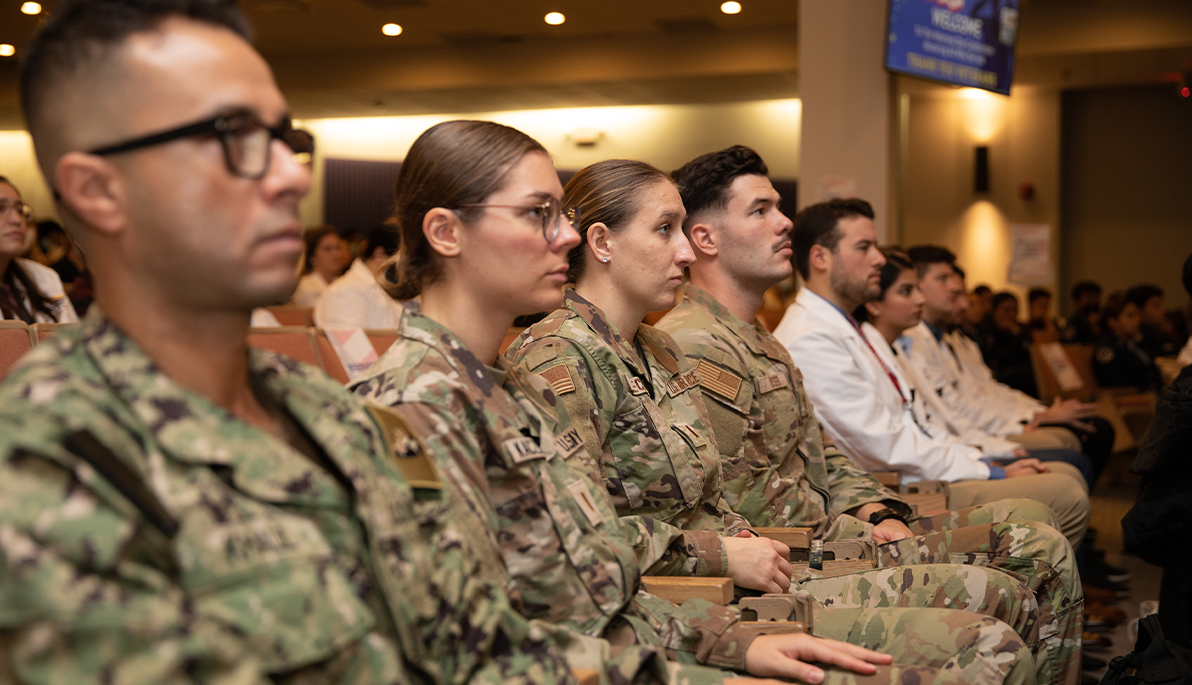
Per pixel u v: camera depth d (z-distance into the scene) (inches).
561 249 46.8
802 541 70.6
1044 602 70.7
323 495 30.1
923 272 154.1
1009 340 285.4
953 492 101.3
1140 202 435.2
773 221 82.1
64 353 27.7
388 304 160.1
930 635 54.6
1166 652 65.0
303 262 218.4
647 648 41.0
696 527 64.6
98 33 27.0
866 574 66.9
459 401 42.5
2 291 101.3
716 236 82.8
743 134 441.7
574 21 353.1
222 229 27.9
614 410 61.6
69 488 24.3
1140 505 91.7
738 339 80.6
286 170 29.1
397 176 48.8
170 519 26.0
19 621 22.8
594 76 378.9
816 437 87.6
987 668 52.0
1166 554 90.4
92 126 27.1
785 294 299.4
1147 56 354.3
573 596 44.2
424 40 380.8
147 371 27.9
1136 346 265.3
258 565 27.3
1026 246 285.0
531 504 43.7
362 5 331.3
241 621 26.3
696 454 64.2
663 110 450.0
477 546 38.8
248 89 28.4
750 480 76.1
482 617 35.4
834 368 100.4
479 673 34.8
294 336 83.5
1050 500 100.5
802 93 209.9
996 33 214.8
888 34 195.6
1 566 22.9
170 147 27.2
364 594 31.0
